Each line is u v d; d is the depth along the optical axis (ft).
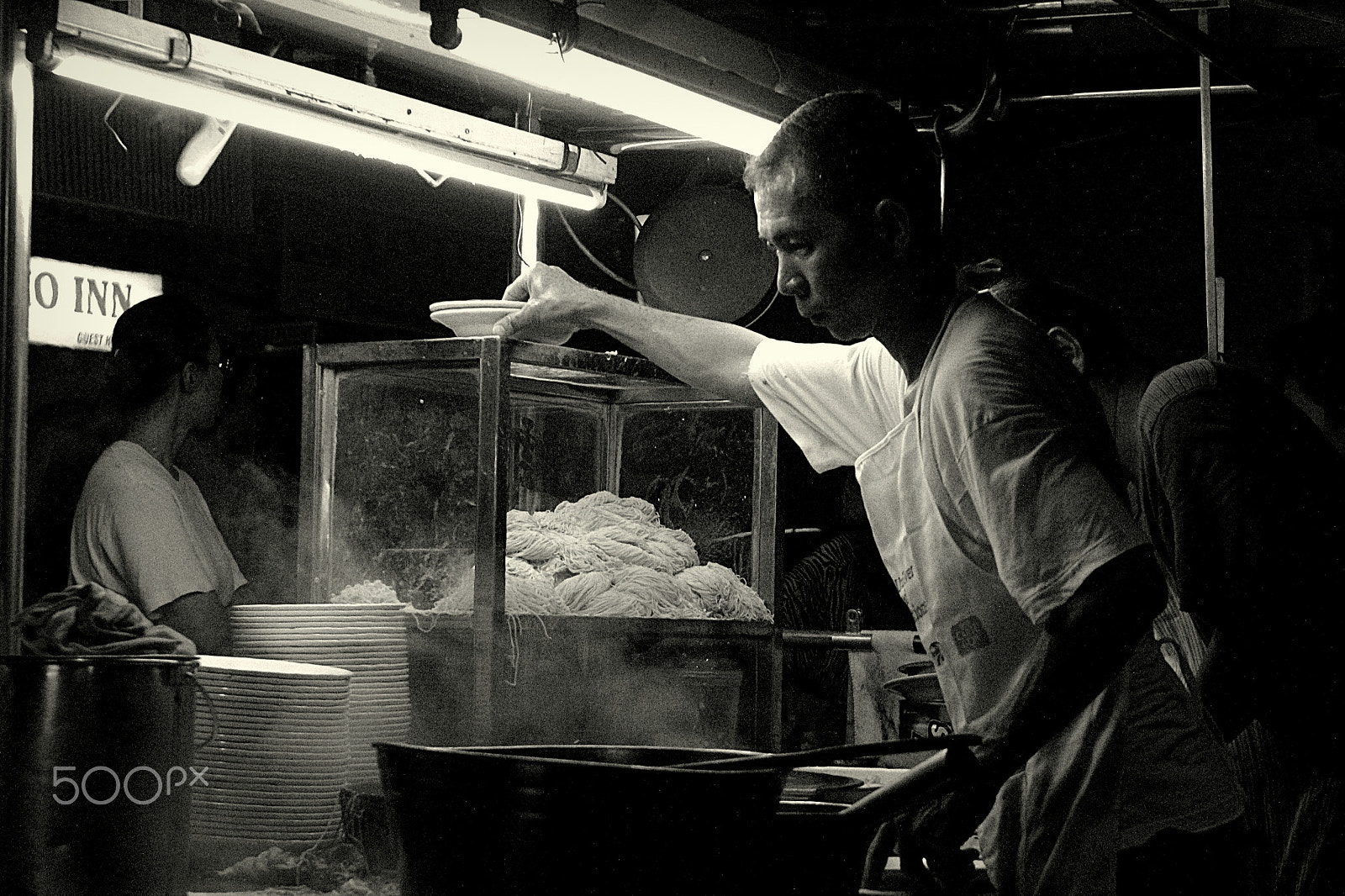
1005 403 5.50
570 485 10.05
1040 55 9.48
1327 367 10.67
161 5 7.36
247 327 13.30
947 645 6.08
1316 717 7.20
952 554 5.95
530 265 9.76
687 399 10.04
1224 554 7.04
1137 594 5.19
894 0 8.25
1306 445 7.26
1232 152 12.48
